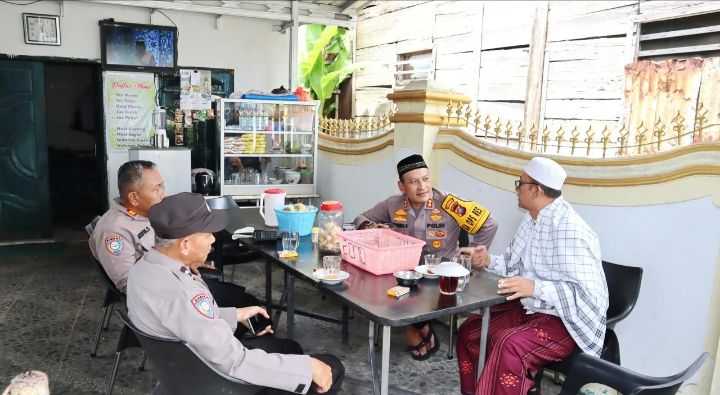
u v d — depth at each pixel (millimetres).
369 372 2857
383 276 2094
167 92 5320
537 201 2248
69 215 6926
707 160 2182
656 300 2412
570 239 2135
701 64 3238
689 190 2256
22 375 1093
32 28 4789
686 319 2303
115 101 5121
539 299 2115
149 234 2500
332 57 6855
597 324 2084
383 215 2898
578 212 2691
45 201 5473
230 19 5477
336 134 5035
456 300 1839
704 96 3236
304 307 3799
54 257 4965
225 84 5555
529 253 2330
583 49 3928
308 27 6820
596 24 3838
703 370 2240
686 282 2293
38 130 5305
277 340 2076
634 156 2441
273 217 2875
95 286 4148
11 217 5391
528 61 4328
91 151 7355
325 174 5234
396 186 4027
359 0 5570
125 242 2404
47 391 1107
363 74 6484
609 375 1667
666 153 2322
